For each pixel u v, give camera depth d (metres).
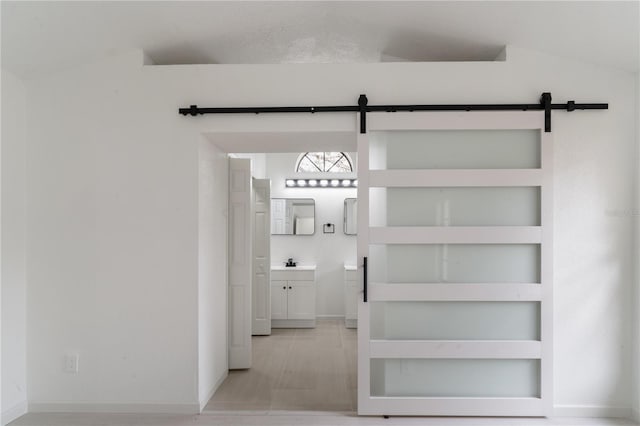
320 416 2.73
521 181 2.70
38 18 2.27
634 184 2.68
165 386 2.75
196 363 2.76
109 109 2.79
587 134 2.70
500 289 2.70
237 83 2.79
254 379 3.40
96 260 2.78
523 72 2.72
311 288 5.28
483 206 2.76
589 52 2.60
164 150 2.79
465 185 2.72
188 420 2.66
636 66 2.60
